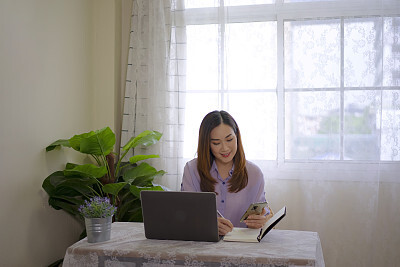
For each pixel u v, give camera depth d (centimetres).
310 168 354
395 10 340
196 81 371
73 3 345
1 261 274
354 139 348
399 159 341
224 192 262
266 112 359
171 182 366
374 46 344
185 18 371
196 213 209
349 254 350
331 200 352
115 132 378
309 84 353
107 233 217
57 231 329
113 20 373
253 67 361
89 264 204
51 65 319
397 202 342
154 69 370
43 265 314
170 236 215
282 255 190
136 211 333
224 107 365
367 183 346
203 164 260
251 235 219
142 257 198
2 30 272
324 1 350
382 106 344
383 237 346
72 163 333
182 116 367
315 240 214
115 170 363
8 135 278
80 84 356
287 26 356
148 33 376
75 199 312
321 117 352
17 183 287
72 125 345
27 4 294
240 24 363
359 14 345
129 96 377
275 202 359
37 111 304
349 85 348
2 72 272
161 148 369
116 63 379
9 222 280
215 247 203
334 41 349
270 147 359
